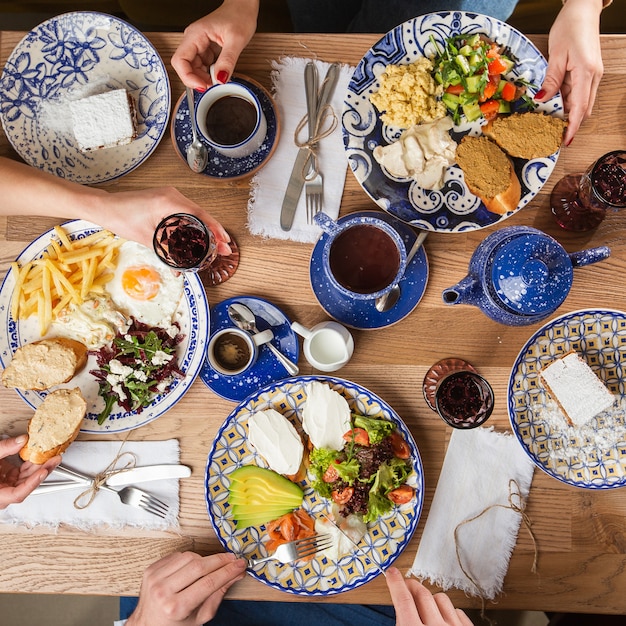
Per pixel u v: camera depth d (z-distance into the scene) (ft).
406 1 5.82
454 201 4.76
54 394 4.68
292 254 4.91
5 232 4.92
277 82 4.91
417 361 4.87
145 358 4.77
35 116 4.91
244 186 4.93
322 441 4.62
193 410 4.89
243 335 4.67
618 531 4.73
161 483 4.84
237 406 4.70
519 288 4.02
